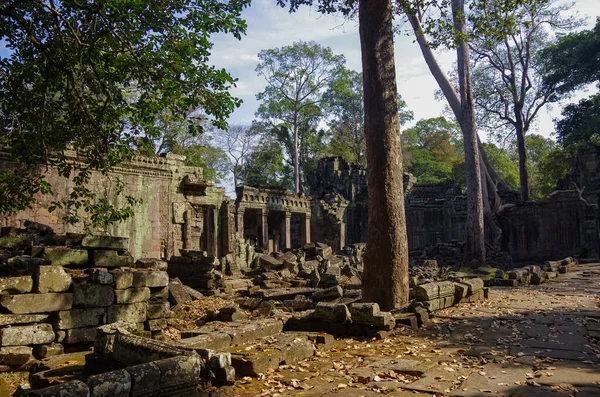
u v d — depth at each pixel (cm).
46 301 764
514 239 4312
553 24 3853
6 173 1162
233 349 691
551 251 4134
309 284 1830
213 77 1123
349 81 5734
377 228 1172
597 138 4862
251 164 6162
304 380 604
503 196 4597
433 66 3222
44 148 1161
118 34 1100
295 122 5662
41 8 1102
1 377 687
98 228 2109
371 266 1170
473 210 3100
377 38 1230
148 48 1109
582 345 778
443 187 5381
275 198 3959
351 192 5306
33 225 1211
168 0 1105
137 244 2275
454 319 1021
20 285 749
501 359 696
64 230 1978
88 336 805
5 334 715
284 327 949
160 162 2400
